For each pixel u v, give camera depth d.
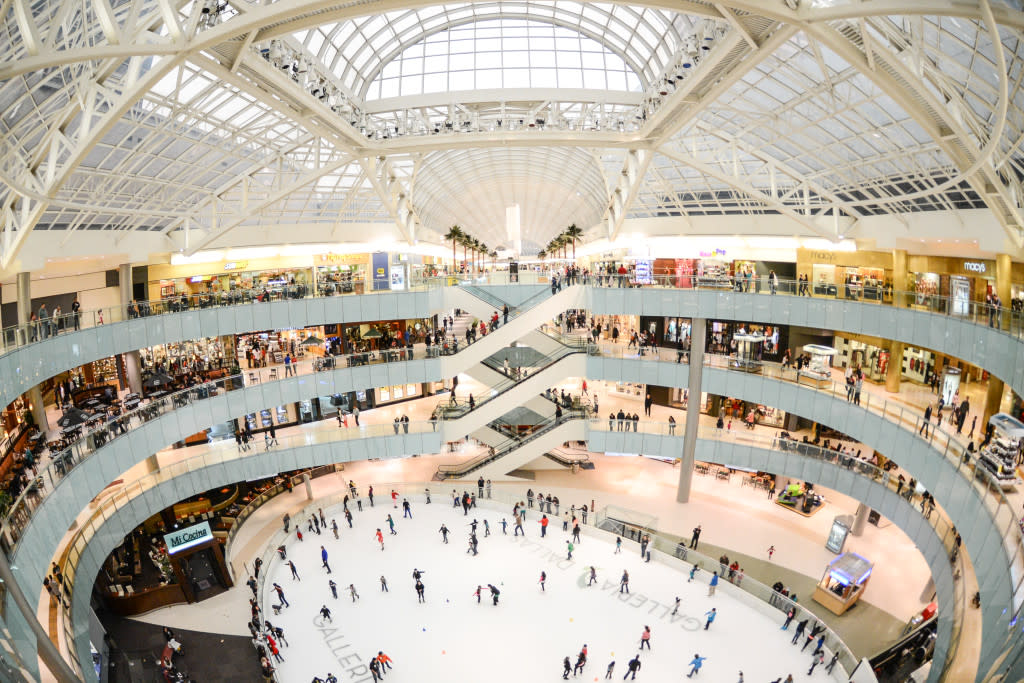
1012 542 15.72
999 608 14.70
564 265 41.56
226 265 42.03
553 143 32.16
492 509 34.50
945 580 20.55
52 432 29.56
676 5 17.86
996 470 20.31
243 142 32.69
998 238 25.14
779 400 32.50
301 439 34.88
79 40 19.59
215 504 36.72
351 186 42.94
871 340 38.16
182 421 29.88
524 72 38.00
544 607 25.58
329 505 34.72
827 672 22.09
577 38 37.62
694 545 32.28
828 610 27.84
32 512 18.88
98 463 24.42
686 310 35.00
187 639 25.20
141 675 22.84
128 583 28.12
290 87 23.62
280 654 23.00
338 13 17.77
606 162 46.97
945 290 32.94
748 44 20.14
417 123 35.19
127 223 32.38
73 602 20.41
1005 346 19.81
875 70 18.56
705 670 22.05
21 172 22.28
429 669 22.09
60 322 24.31
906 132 26.05
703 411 44.31
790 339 42.84
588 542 30.86
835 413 29.53
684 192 43.12
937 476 22.22
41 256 26.23
